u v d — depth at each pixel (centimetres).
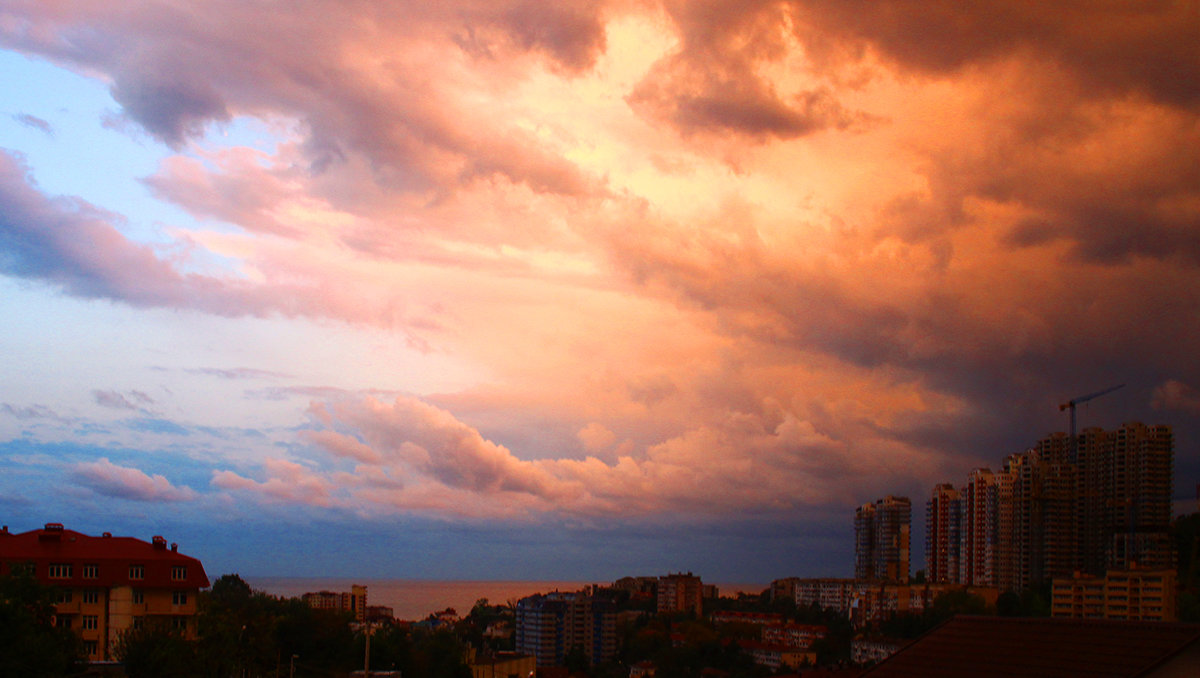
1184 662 4053
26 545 10775
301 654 13825
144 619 10856
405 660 14675
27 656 7781
